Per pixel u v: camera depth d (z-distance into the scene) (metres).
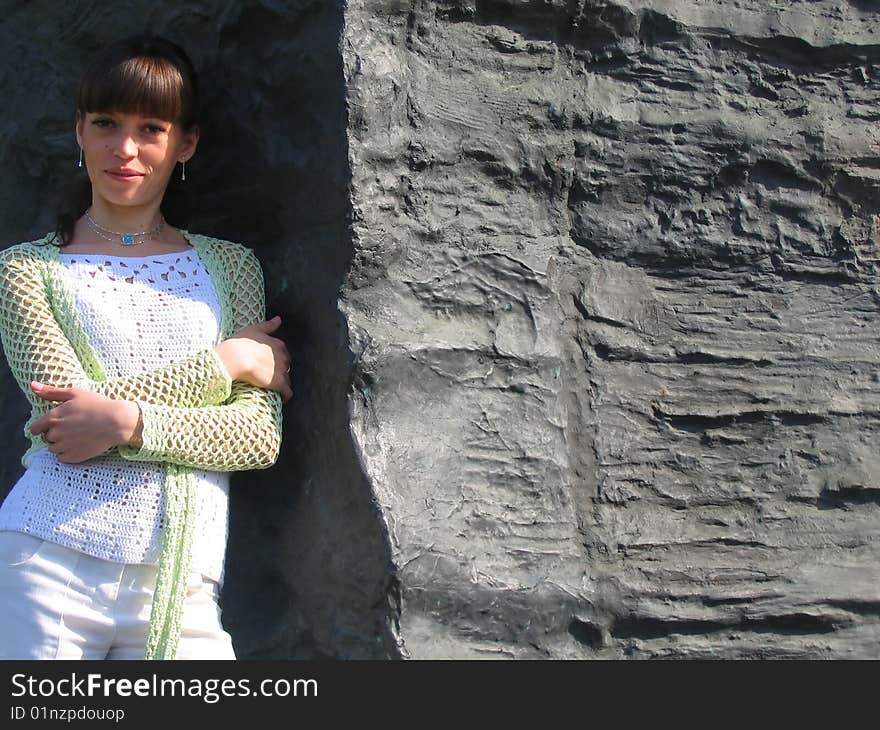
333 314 2.41
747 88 2.81
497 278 2.56
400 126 2.45
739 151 2.77
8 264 2.29
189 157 2.52
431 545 2.35
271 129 2.53
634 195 2.71
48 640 2.12
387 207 2.43
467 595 2.37
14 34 3.04
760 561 2.64
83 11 2.87
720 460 2.68
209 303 2.38
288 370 2.46
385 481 2.35
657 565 2.57
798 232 2.81
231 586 2.62
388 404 2.41
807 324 2.79
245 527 2.62
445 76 2.52
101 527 2.16
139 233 2.41
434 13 2.51
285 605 2.57
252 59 2.55
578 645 2.50
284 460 2.55
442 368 2.46
